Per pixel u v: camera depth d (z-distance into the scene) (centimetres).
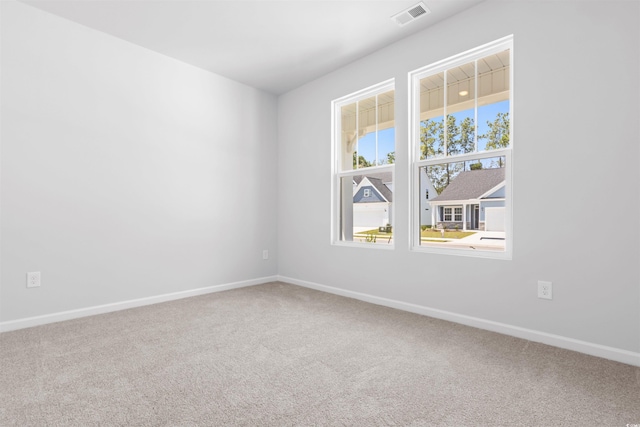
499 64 256
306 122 403
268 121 430
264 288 392
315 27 285
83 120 282
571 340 211
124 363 191
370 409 146
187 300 335
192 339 229
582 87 207
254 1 250
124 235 306
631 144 191
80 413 142
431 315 281
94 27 285
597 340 202
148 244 321
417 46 293
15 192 250
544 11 222
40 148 261
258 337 233
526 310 230
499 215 253
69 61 274
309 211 399
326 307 310
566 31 213
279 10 261
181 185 346
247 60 345
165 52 328
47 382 168
